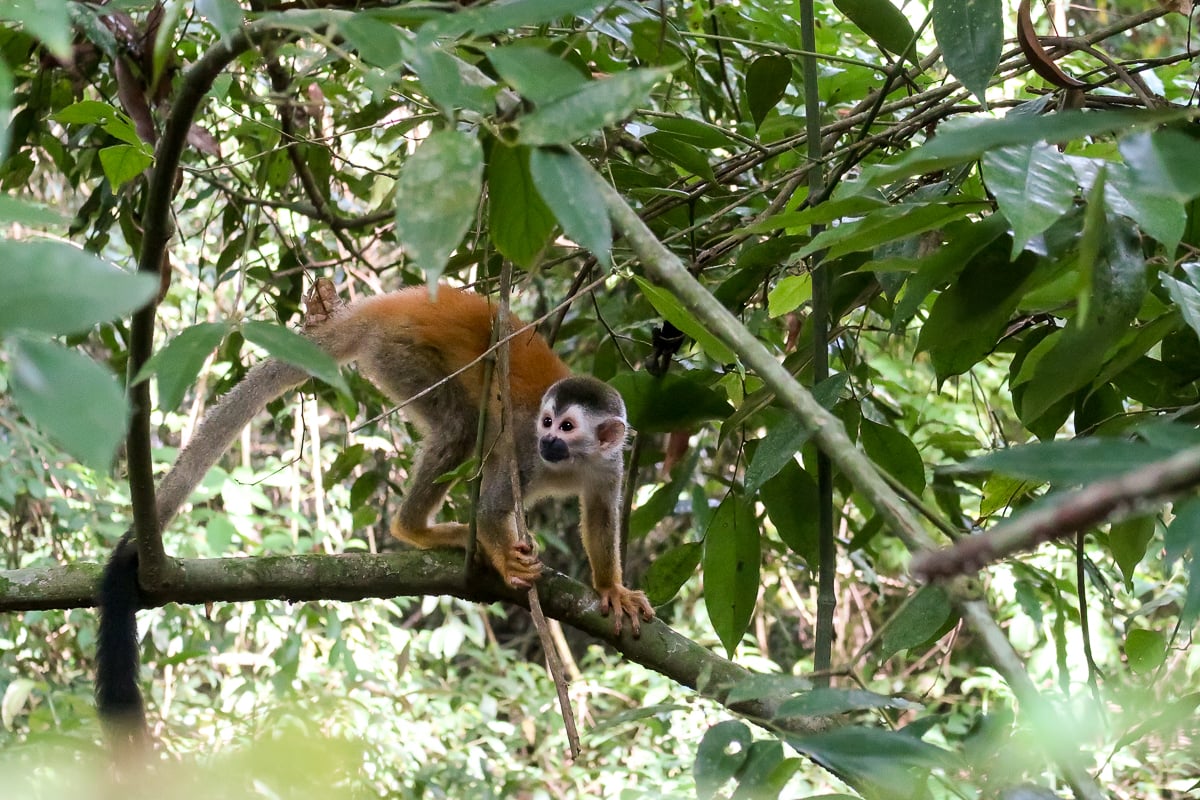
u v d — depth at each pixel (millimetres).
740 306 5516
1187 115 2158
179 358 2137
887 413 7008
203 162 7004
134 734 4465
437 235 2137
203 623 9969
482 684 13000
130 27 4781
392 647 11414
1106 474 2152
